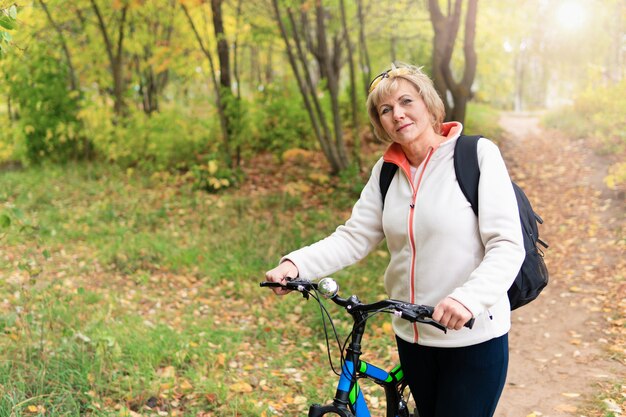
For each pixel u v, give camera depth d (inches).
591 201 364.5
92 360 156.2
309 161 467.8
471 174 81.6
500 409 154.5
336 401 80.4
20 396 131.3
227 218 331.9
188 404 146.9
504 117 786.2
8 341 159.3
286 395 157.8
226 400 149.2
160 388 151.6
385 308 76.9
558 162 466.3
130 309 213.5
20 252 257.4
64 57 515.2
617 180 339.9
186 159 445.7
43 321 177.0
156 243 282.5
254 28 442.3
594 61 824.3
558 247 300.5
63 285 219.3
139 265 260.8
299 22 500.7
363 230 93.1
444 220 81.1
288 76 535.5
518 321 221.6
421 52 647.8
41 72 441.4
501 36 655.8
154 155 449.1
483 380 83.7
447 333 82.8
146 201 360.8
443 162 83.8
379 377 93.6
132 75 546.6
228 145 428.8
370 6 469.1
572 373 173.8
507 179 81.3
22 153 449.7
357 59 655.1
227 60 437.7
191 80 486.0
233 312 223.8
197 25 490.0
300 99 496.1
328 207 362.9
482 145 83.0
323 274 91.8
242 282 250.1
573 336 202.5
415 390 92.1
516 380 172.6
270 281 87.8
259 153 494.3
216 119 457.1
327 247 92.3
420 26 576.4
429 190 83.6
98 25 479.8
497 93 1219.9
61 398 134.4
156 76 573.6
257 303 231.6
